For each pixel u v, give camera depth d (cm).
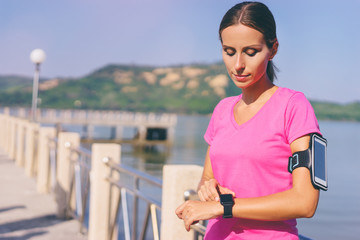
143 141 4625
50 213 573
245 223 132
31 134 876
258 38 125
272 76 144
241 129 133
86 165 483
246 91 137
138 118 4666
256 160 129
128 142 4538
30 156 868
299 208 115
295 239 131
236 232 134
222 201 124
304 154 119
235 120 139
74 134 577
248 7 125
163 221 259
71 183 543
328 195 2527
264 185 129
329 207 2142
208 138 157
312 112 127
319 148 119
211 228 144
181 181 250
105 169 420
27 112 3953
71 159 543
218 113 153
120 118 4675
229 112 142
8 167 1000
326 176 119
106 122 4431
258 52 126
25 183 790
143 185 1511
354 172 3684
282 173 128
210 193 133
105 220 421
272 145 127
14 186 753
